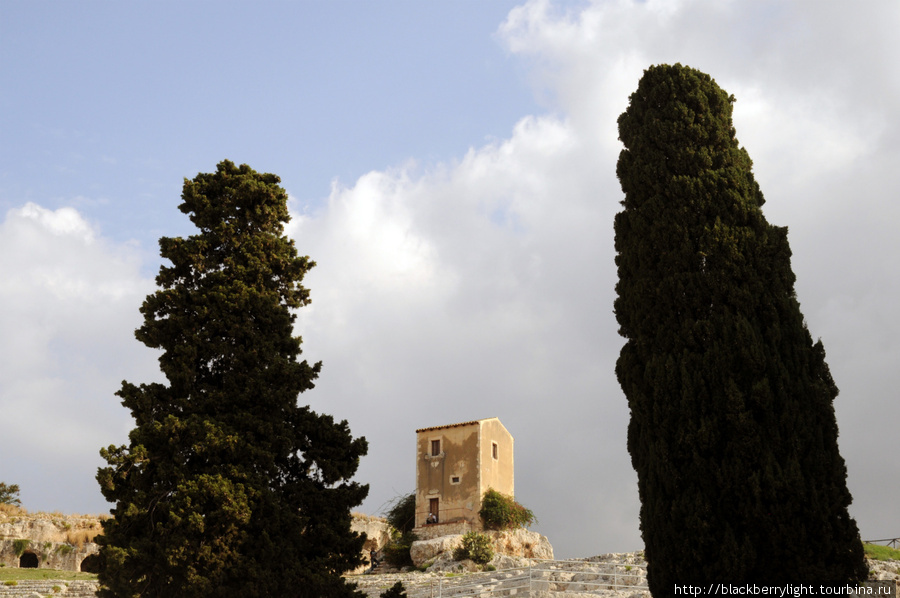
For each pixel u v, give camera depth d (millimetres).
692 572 16578
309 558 20859
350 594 20547
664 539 16984
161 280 22812
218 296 22016
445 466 46625
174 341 22062
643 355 19062
